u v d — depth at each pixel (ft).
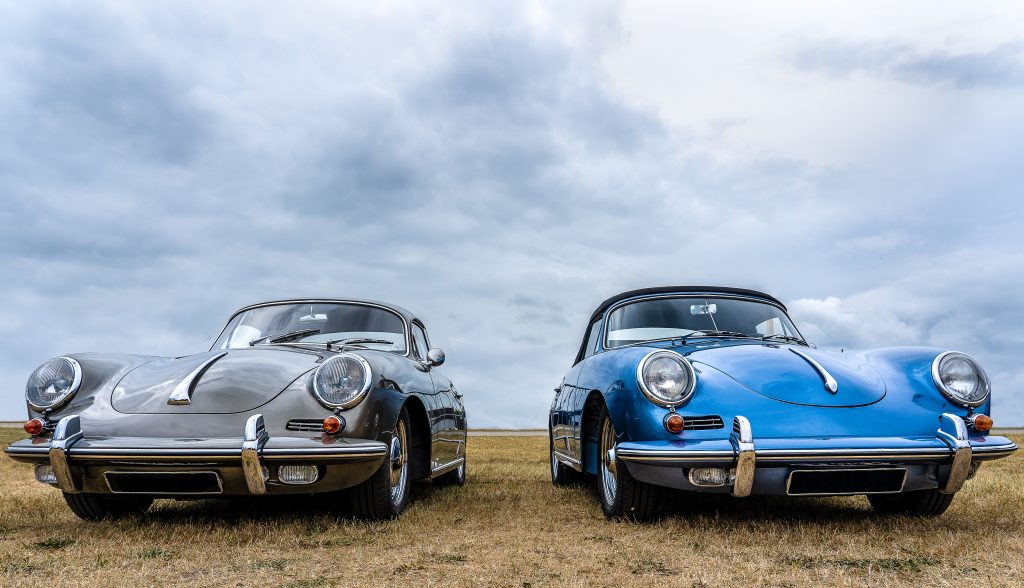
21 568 9.18
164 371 12.53
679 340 14.51
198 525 11.98
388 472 12.34
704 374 11.69
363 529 11.78
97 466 10.95
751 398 11.18
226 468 10.80
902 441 10.59
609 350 14.82
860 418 10.97
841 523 11.80
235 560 9.61
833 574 8.69
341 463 11.10
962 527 11.47
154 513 13.41
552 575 8.80
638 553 9.91
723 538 10.77
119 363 12.89
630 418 11.43
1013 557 9.46
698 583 8.39
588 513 13.74
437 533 11.56
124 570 9.07
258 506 14.08
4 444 38.93
